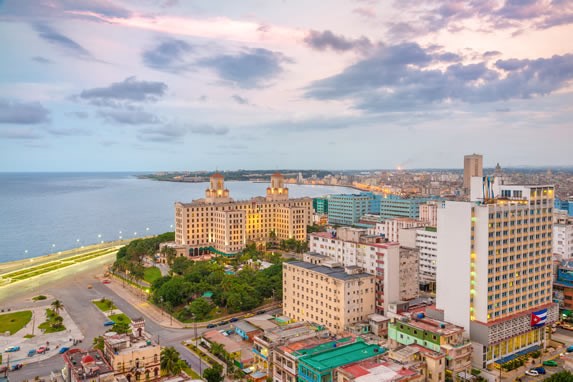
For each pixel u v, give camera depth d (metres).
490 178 159.38
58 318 191.88
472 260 144.88
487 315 142.38
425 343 136.88
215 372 128.50
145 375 125.56
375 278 177.25
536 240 157.00
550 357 151.75
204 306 193.50
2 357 157.38
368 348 131.25
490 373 136.00
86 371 114.38
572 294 184.50
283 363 128.75
